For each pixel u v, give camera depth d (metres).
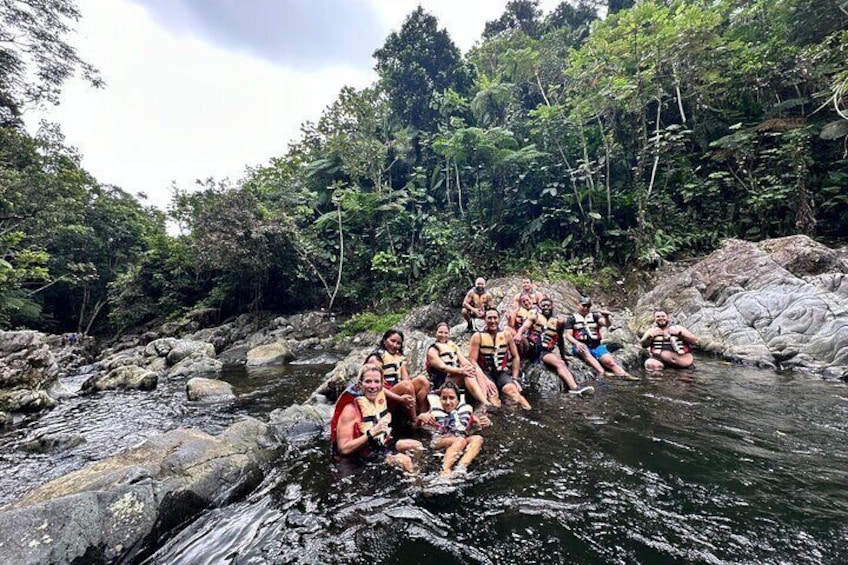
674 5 15.30
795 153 11.15
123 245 26.47
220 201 17.59
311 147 23.12
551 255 14.59
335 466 3.47
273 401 6.33
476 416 4.43
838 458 3.11
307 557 2.23
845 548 2.05
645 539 2.21
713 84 13.95
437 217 18.83
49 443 4.61
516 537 2.29
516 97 19.47
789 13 13.48
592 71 14.30
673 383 5.69
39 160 17.16
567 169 15.18
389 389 4.46
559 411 4.59
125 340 20.02
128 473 2.68
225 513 2.79
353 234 19.73
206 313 19.92
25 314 19.67
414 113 21.86
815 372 6.06
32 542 1.97
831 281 7.33
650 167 14.27
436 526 2.45
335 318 17.62
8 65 12.43
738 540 2.16
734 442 3.48
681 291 9.68
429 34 21.47
